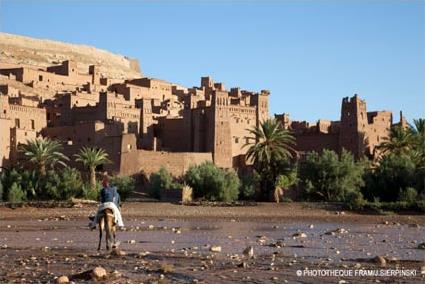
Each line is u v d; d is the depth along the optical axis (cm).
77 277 1591
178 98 15225
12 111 10444
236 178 8256
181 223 5350
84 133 10181
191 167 8606
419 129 8569
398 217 6359
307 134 11462
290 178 8262
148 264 1897
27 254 2248
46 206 6931
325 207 7044
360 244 3036
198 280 1561
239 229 4500
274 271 1752
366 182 7919
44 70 15275
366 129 10825
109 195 2423
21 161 9250
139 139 10756
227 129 10556
